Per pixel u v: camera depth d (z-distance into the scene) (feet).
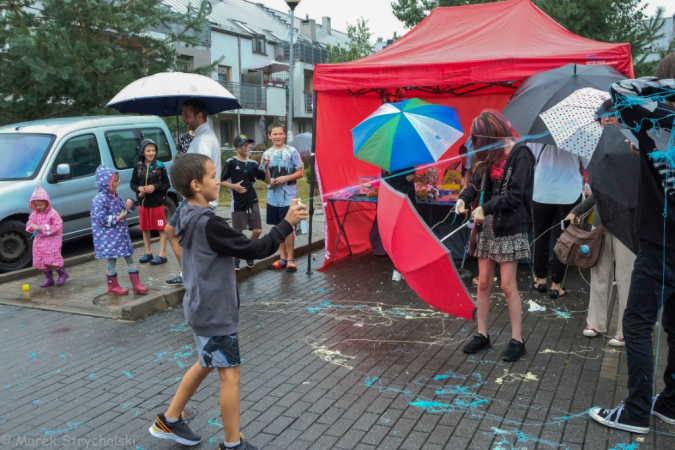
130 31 42.78
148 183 25.31
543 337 15.88
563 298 19.65
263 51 116.88
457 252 25.14
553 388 12.60
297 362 14.52
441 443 10.46
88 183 27.86
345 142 26.63
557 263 19.40
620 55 18.43
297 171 24.34
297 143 66.54
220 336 9.70
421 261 11.69
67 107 42.22
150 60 45.83
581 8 48.42
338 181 26.27
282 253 25.21
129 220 30.25
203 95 19.54
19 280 23.45
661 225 10.04
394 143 19.43
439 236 25.14
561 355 14.52
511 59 19.43
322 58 132.36
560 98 16.33
